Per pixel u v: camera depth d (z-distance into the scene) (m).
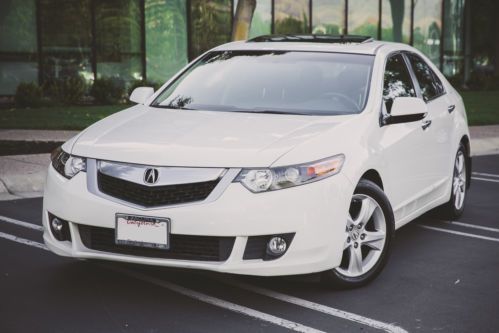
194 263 4.60
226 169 4.62
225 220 4.52
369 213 5.21
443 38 28.08
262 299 4.91
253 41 6.65
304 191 4.65
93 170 4.85
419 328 4.47
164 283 5.20
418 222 7.39
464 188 7.61
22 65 19.42
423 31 27.38
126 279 5.28
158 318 4.53
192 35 21.97
